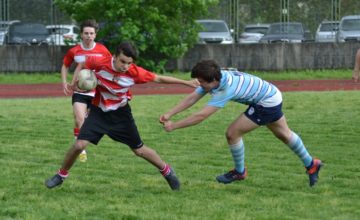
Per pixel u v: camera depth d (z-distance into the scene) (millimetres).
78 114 21000
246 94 16578
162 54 63844
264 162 21078
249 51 65750
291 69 65875
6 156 22406
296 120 30719
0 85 58000
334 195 16703
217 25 67688
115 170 19875
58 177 17000
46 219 14422
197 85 16438
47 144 24844
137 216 14602
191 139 25719
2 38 65188
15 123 30469
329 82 58156
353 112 33500
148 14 60969
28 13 65125
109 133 16734
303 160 17531
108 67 16250
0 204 15727
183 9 62938
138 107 36438
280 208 15352
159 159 17109
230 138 17297
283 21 66500
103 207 15422
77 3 61094
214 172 19672
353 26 65938
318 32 66438
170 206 15508
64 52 64938
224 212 14945
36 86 56938
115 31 61812
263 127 28156
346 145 24281
